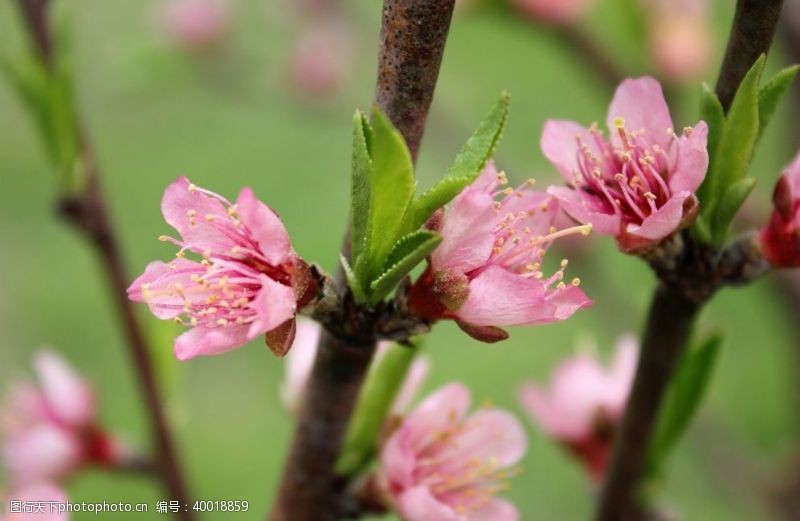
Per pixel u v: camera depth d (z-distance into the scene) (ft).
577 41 2.32
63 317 4.01
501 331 1.52
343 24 3.28
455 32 3.65
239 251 1.54
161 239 1.54
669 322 1.59
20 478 1.93
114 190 4.25
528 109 3.84
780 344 3.51
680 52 2.20
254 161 4.37
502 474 1.66
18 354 3.88
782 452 2.51
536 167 3.66
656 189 1.56
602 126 2.37
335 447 1.60
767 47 1.54
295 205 4.24
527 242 1.56
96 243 1.85
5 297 4.07
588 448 1.84
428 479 1.64
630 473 1.66
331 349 1.56
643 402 1.63
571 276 2.45
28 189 4.38
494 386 3.64
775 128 2.82
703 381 1.68
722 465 2.28
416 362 1.67
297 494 1.62
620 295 2.52
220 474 3.52
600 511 1.69
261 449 3.60
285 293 1.50
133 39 2.93
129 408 3.72
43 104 1.81
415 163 1.53
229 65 3.09
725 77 1.55
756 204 1.98
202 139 4.43
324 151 4.43
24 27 1.84
